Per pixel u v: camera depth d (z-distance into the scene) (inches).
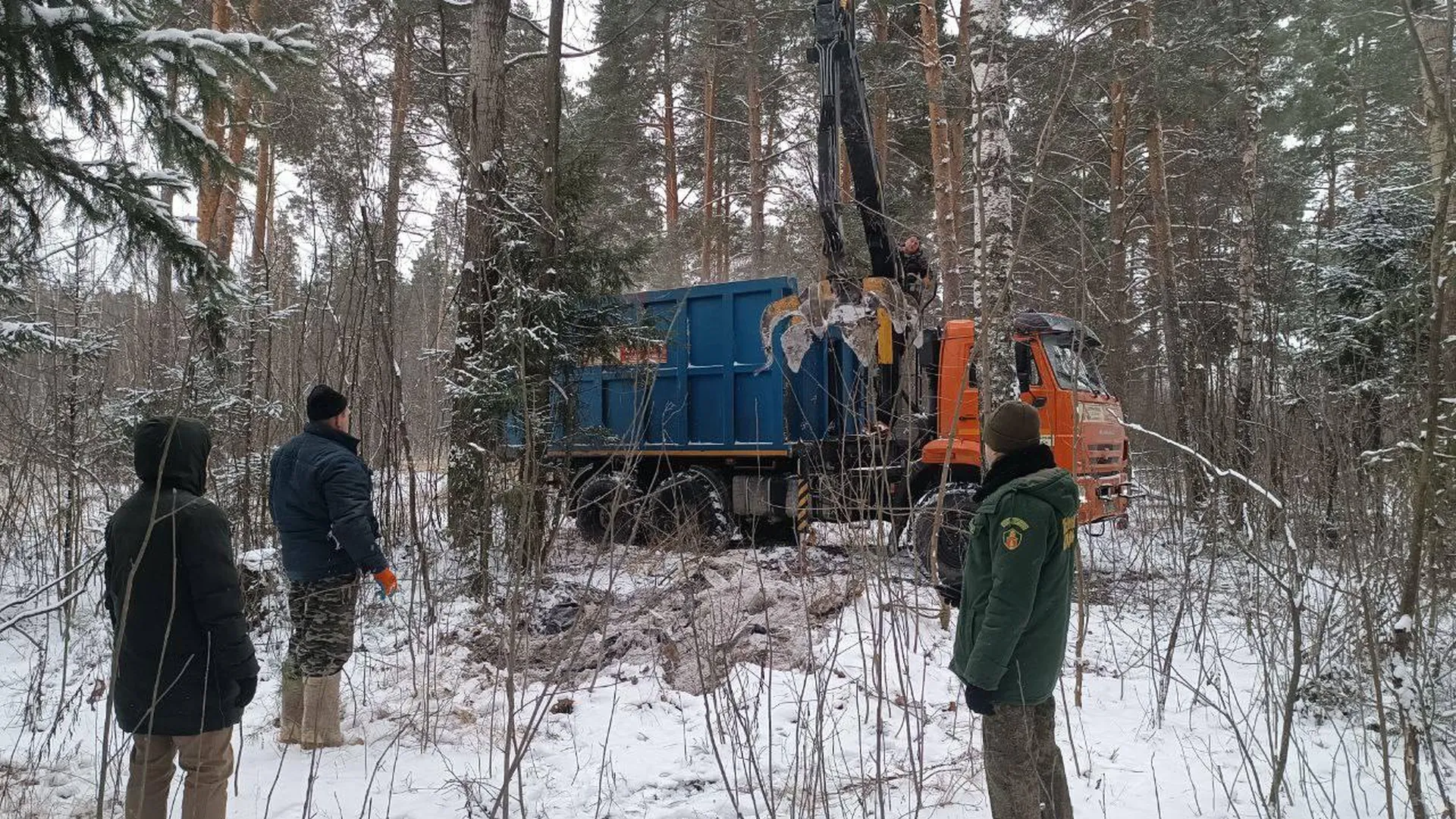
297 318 303.0
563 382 327.0
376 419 285.1
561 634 219.3
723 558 314.3
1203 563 259.3
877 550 154.3
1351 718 169.9
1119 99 518.9
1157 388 484.1
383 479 279.3
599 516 359.6
